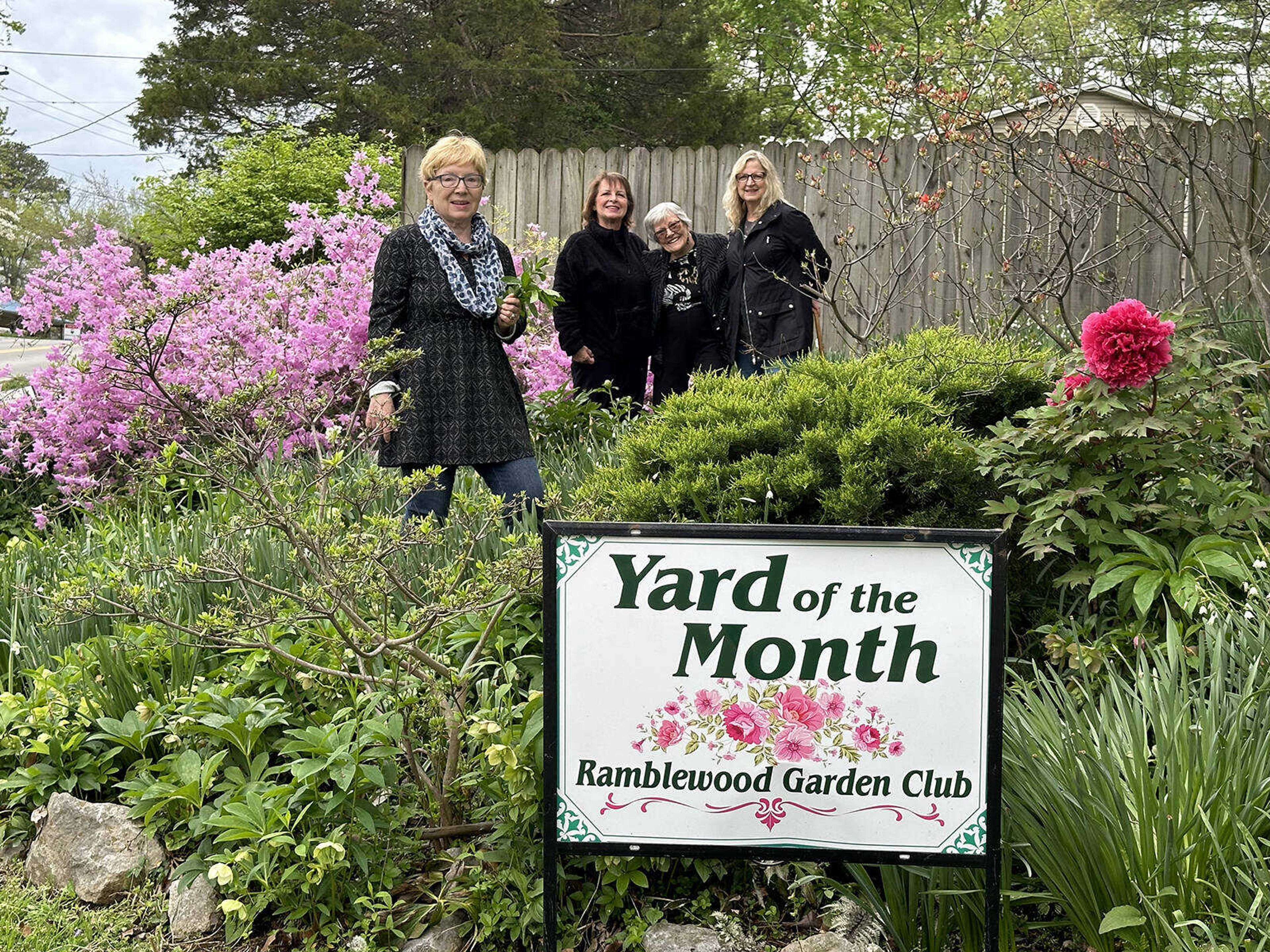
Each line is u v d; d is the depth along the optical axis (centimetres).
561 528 227
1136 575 312
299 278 612
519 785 251
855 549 222
